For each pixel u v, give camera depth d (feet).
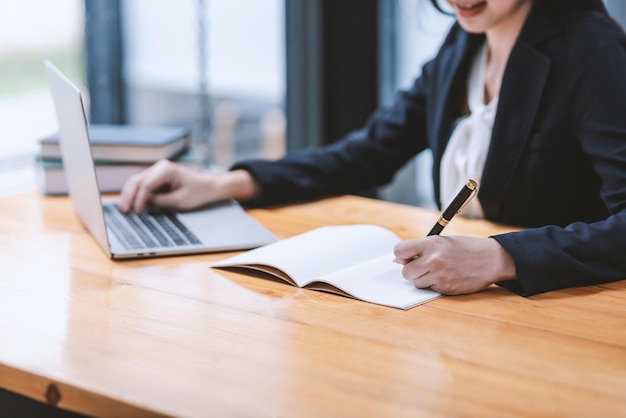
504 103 5.33
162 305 4.10
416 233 5.22
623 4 8.61
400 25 9.75
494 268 4.24
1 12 8.63
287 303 4.13
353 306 4.09
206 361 3.51
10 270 4.59
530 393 3.26
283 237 5.16
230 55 10.03
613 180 4.83
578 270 4.31
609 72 5.01
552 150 5.25
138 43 9.70
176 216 5.43
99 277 4.49
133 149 6.10
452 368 3.45
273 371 3.42
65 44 9.24
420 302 4.11
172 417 3.11
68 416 4.36
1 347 3.63
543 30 5.26
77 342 3.69
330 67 9.85
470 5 5.30
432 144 6.00
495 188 5.43
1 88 8.80
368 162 6.29
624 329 3.84
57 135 6.35
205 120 10.21
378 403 3.17
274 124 10.28
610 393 3.26
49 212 5.68
